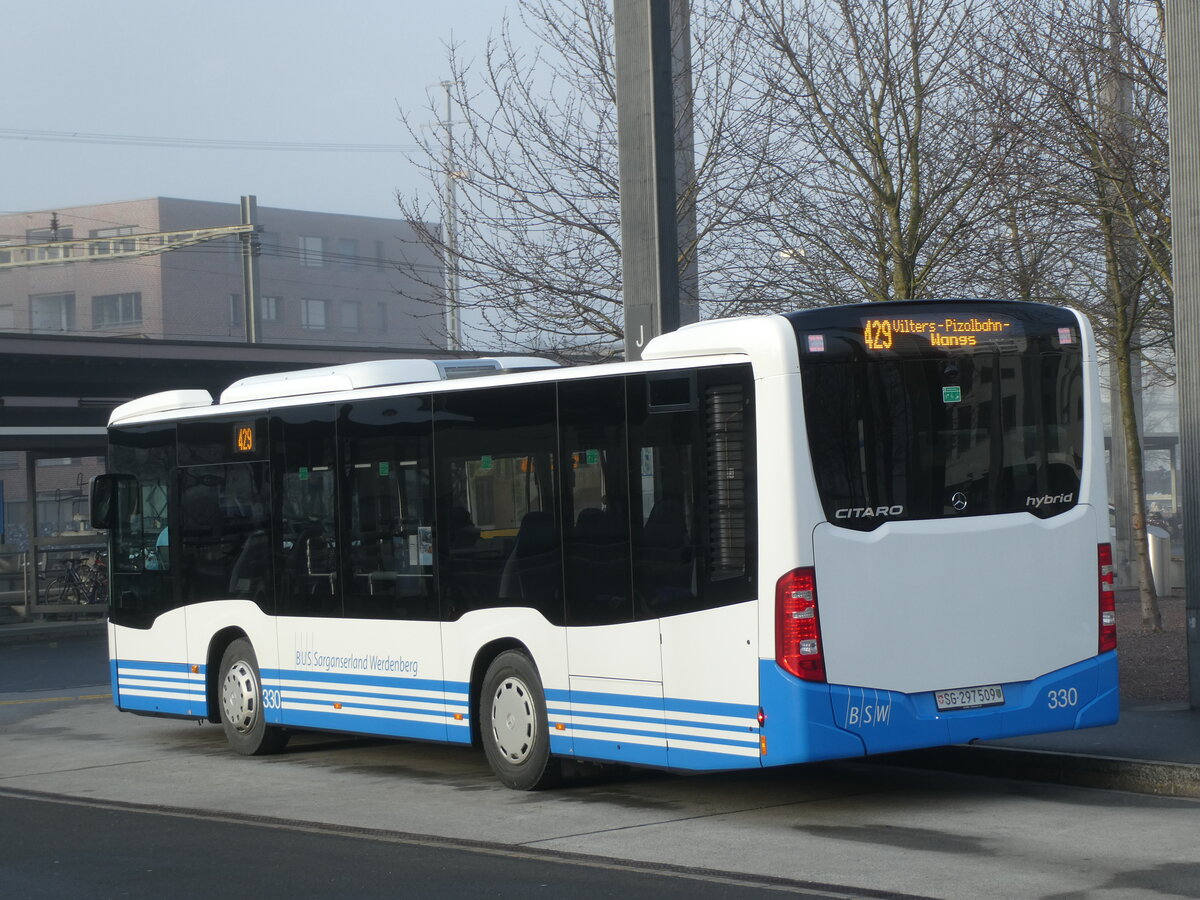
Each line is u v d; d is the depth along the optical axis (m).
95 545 38.88
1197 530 13.50
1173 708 13.65
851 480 10.02
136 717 17.70
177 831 10.53
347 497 13.19
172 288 115.25
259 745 14.15
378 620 12.83
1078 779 11.15
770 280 17.92
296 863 9.31
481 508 11.95
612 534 10.88
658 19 14.18
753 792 11.38
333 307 124.06
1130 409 19.86
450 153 19.27
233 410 14.42
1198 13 13.52
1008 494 10.52
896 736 9.99
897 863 8.70
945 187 16.84
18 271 118.69
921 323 10.34
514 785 11.74
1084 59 16.72
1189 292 13.62
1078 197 16.97
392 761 13.71
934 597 10.17
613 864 8.98
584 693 11.07
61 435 34.75
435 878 8.75
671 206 14.27
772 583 9.87
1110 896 7.77
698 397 10.34
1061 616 10.61
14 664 26.50
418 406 12.52
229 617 14.38
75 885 8.89
